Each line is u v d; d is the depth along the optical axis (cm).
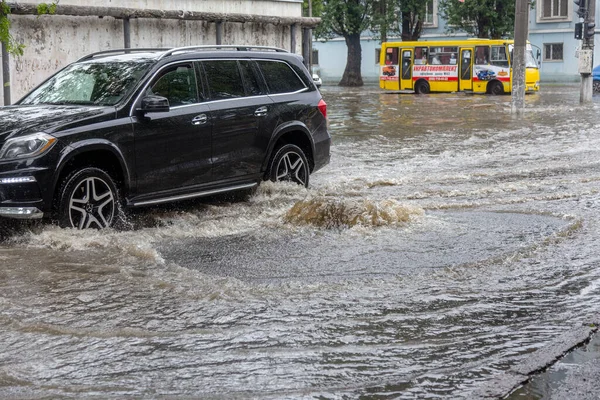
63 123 855
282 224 910
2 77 1518
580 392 435
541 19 5769
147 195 934
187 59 1005
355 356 491
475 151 1689
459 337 526
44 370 471
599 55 5441
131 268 711
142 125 918
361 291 636
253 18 1958
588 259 740
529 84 4244
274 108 1096
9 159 819
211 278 675
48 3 1564
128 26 1712
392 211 909
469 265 716
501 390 435
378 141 1919
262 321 561
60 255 761
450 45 4531
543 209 997
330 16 5781
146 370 470
